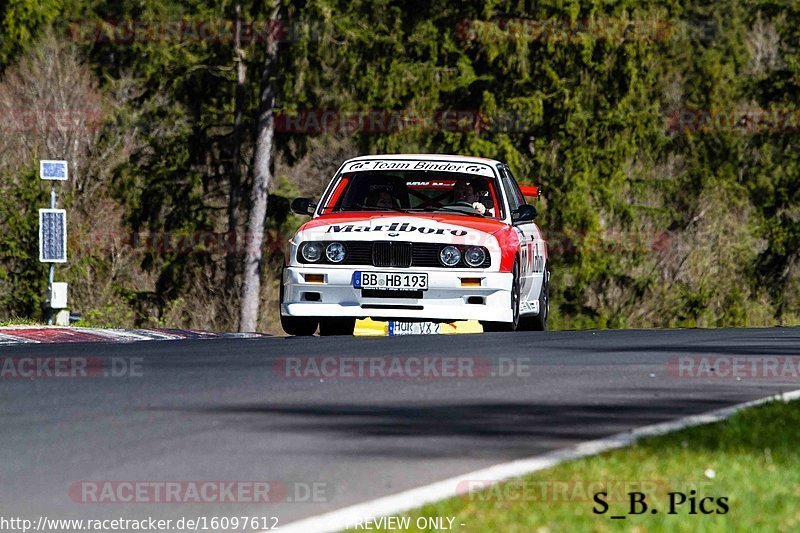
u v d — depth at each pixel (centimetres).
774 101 16850
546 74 12962
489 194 5238
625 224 14025
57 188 13625
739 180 17938
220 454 2345
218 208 13538
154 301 13538
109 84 13962
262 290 13888
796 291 16800
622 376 3497
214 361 3741
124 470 2217
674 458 2239
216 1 12588
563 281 13538
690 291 15338
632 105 13600
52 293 7100
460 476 2114
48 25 15362
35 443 2444
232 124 13338
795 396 3067
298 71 12425
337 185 5266
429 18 12888
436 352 4009
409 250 4791
